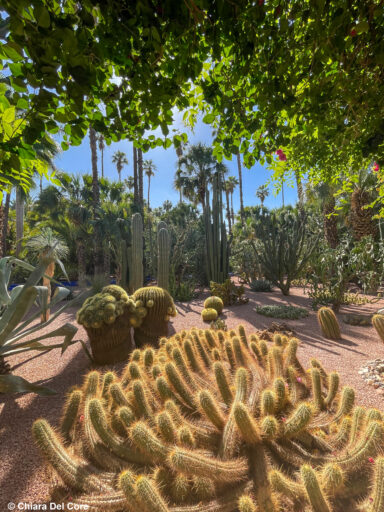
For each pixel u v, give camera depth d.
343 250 7.04
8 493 1.64
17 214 11.91
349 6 0.99
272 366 2.04
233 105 1.63
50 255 3.12
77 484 1.32
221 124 1.82
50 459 1.37
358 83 1.29
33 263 9.38
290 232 11.45
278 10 1.13
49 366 3.75
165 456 1.29
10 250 14.12
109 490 1.29
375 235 9.38
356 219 9.59
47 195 12.67
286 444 1.46
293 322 5.96
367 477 1.27
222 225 10.99
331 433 1.64
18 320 2.89
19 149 1.13
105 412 1.61
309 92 1.35
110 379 2.05
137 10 0.96
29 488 1.67
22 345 3.06
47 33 0.86
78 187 13.80
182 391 1.74
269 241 9.98
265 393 1.51
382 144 1.67
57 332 3.17
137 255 7.77
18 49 0.89
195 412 1.66
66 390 3.04
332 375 2.01
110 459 1.44
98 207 12.04
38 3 0.79
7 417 2.52
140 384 1.64
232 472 1.25
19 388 2.62
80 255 12.53
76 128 1.23
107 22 1.01
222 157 1.99
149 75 1.25
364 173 8.86
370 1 0.98
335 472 1.15
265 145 1.86
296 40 1.29
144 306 4.18
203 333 2.90
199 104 1.82
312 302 7.75
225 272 10.98
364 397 2.68
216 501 1.23
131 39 1.15
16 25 0.83
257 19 1.06
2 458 1.97
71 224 12.66
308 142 2.27
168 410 1.54
